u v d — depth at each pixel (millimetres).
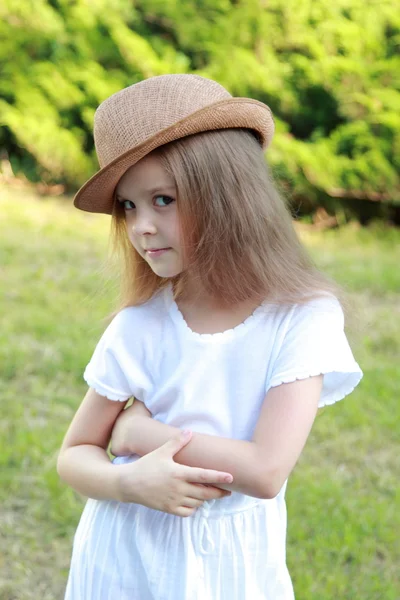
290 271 1504
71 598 1581
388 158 6934
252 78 6902
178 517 1503
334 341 1470
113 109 1429
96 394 1595
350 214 7375
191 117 1368
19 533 2848
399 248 6855
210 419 1484
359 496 3102
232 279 1480
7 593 2574
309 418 1438
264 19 6863
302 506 2996
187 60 7070
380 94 6766
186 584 1476
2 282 5188
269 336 1484
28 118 6992
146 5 7055
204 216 1429
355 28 6766
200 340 1501
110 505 1567
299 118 7133
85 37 7016
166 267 1464
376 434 3539
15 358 4062
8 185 7457
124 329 1580
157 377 1548
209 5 7000
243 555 1511
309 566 2688
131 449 1507
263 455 1402
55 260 5688
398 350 4500
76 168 7223
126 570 1515
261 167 1496
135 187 1420
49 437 3396
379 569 2719
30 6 6902
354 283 5531
